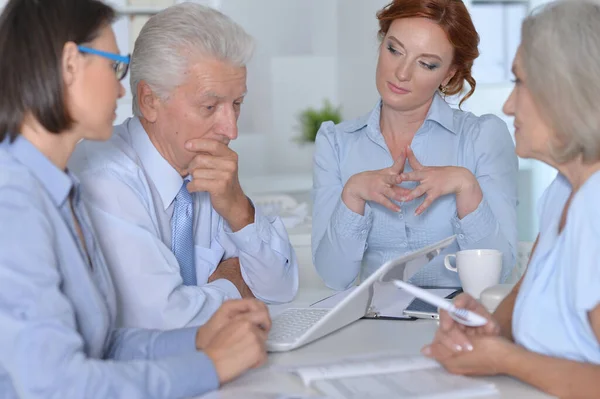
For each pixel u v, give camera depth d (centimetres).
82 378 107
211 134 168
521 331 123
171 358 119
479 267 170
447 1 193
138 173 167
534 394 116
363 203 199
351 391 117
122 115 407
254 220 185
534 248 144
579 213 114
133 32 385
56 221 118
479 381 122
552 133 117
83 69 119
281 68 483
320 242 209
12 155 117
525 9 432
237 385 123
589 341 116
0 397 112
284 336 147
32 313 106
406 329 156
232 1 470
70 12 118
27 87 115
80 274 121
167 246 175
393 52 199
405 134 213
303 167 488
